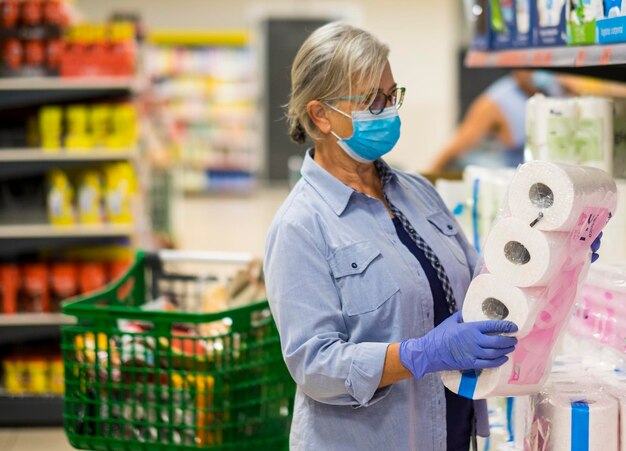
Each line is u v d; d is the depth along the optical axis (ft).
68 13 22.49
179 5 62.69
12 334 21.24
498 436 10.44
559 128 11.42
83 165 21.42
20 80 21.34
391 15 60.23
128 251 22.29
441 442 9.23
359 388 8.52
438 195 10.41
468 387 8.34
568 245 7.82
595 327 9.39
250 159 64.03
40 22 21.40
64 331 11.55
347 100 8.99
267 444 11.70
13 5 21.30
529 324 7.85
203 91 62.85
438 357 8.14
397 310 8.96
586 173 7.90
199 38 62.59
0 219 21.75
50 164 21.36
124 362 11.75
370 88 8.93
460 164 22.33
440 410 9.23
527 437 8.87
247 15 63.52
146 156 25.45
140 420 11.42
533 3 11.34
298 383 8.95
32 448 19.12
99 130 21.48
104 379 11.83
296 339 8.84
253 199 61.36
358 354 8.50
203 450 11.12
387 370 8.45
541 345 8.21
